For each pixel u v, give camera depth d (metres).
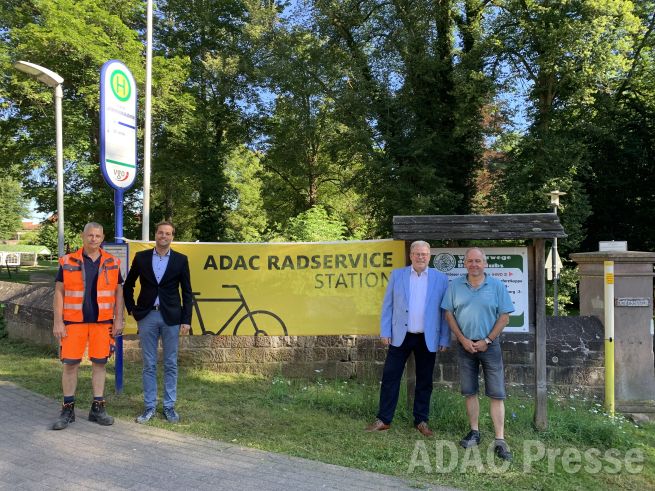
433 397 5.57
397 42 20.64
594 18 17.31
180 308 5.29
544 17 17.94
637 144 23.55
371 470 4.15
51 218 24.62
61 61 18.58
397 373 5.08
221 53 25.70
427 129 20.83
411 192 19.77
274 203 29.36
